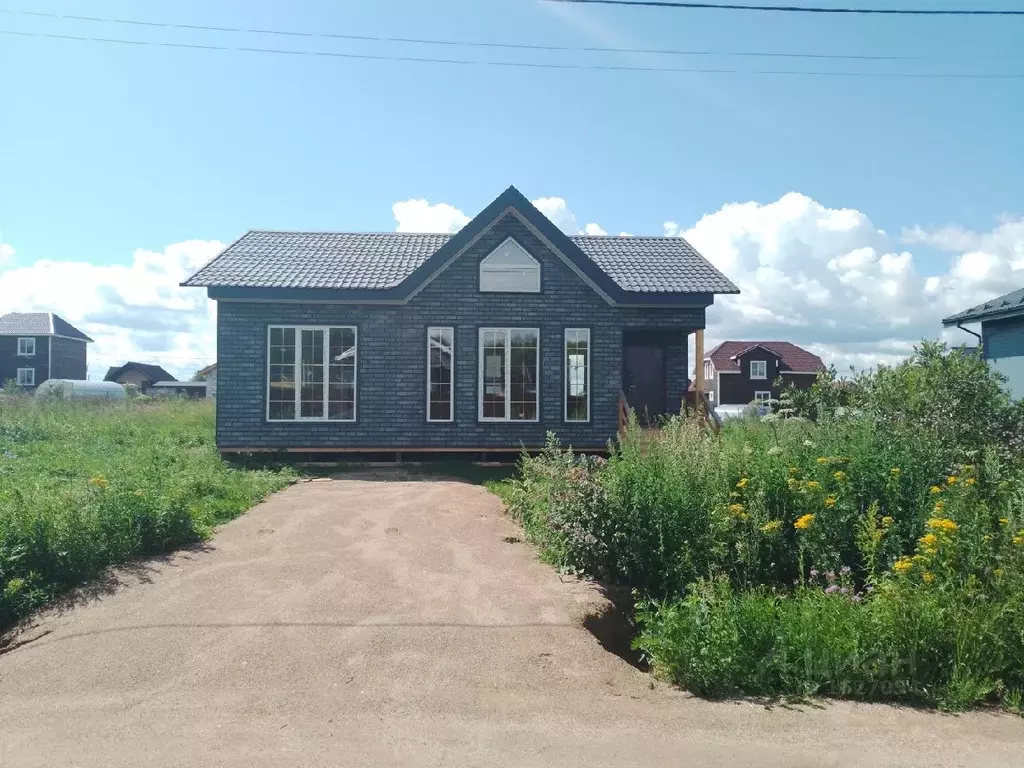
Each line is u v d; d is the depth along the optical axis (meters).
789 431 10.55
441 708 5.24
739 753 4.70
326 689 5.48
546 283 16.09
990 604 6.18
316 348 15.79
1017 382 16.34
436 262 15.62
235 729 4.88
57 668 5.79
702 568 8.08
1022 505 7.02
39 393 32.59
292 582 7.67
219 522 9.97
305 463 15.68
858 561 8.09
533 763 4.50
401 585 7.66
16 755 4.52
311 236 18.59
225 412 15.61
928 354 11.55
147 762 4.44
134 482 10.36
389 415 15.86
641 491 8.54
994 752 4.81
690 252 18.64
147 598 7.18
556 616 6.99
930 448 9.60
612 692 5.68
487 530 10.01
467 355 15.95
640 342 17.08
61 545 7.64
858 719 5.30
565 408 16.09
